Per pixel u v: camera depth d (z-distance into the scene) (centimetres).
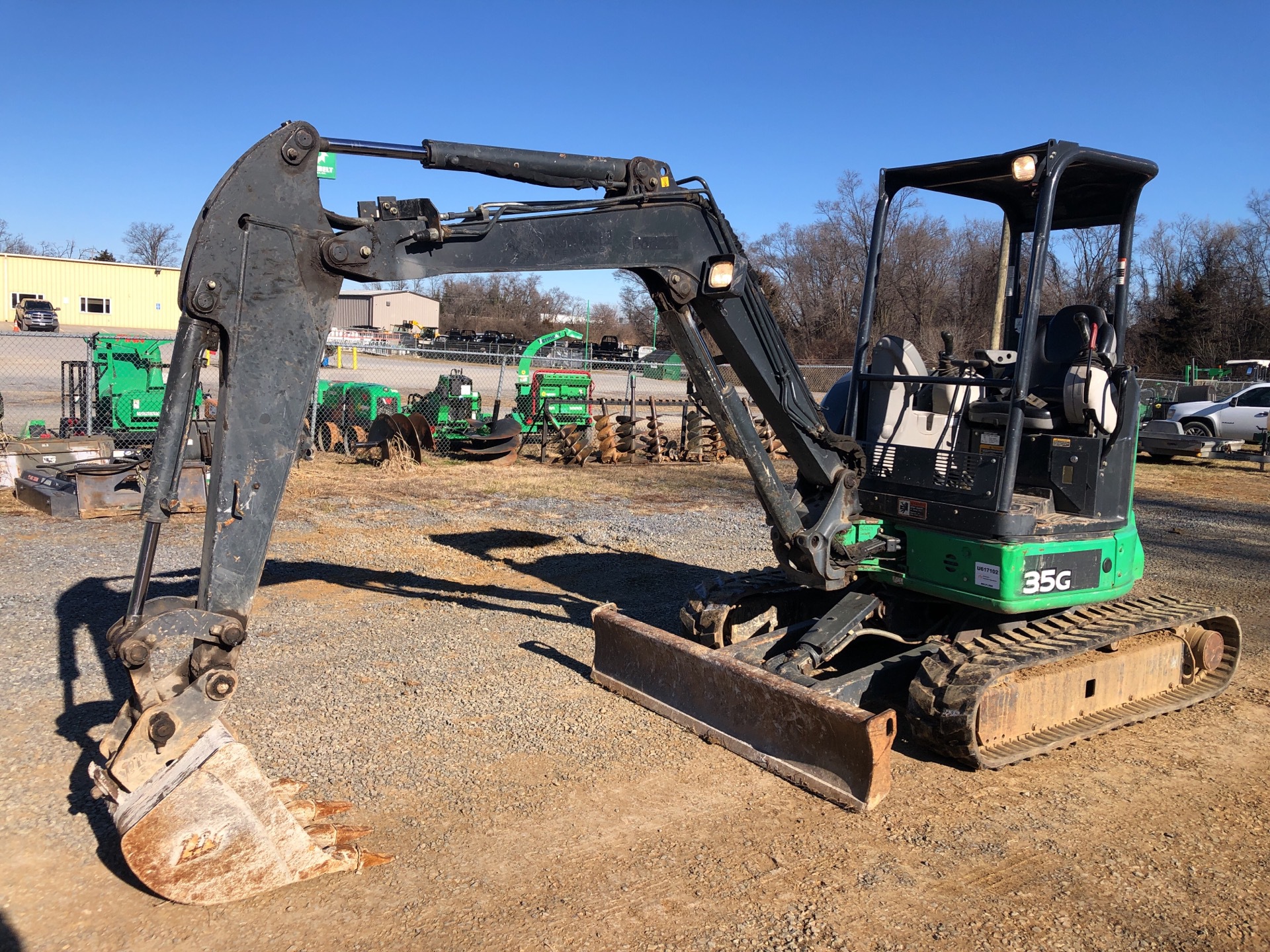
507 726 504
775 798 432
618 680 556
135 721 335
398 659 605
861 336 560
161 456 316
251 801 339
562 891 353
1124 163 493
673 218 436
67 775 430
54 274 4647
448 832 393
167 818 324
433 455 1623
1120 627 524
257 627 663
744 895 353
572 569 880
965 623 524
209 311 317
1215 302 4847
